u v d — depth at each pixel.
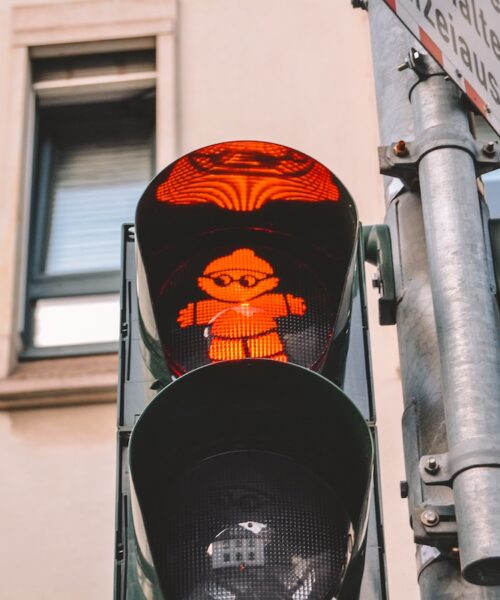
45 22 11.82
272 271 4.34
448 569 3.78
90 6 11.88
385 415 9.75
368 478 3.58
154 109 11.79
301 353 4.19
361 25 11.84
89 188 11.55
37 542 9.58
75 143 11.73
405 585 9.07
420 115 4.23
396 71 4.65
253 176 4.42
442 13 4.02
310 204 4.41
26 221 11.17
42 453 9.98
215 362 3.86
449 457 3.62
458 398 3.66
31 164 11.48
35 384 10.23
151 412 3.69
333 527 3.73
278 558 3.68
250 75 11.62
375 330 10.07
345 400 3.67
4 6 11.94
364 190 10.94
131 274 4.64
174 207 4.42
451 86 4.23
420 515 3.71
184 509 3.74
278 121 11.37
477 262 3.90
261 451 3.82
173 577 3.66
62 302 10.97
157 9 11.86
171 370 4.14
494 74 4.21
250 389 3.80
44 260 11.19
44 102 11.80
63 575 9.44
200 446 3.83
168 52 11.66
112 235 11.33
